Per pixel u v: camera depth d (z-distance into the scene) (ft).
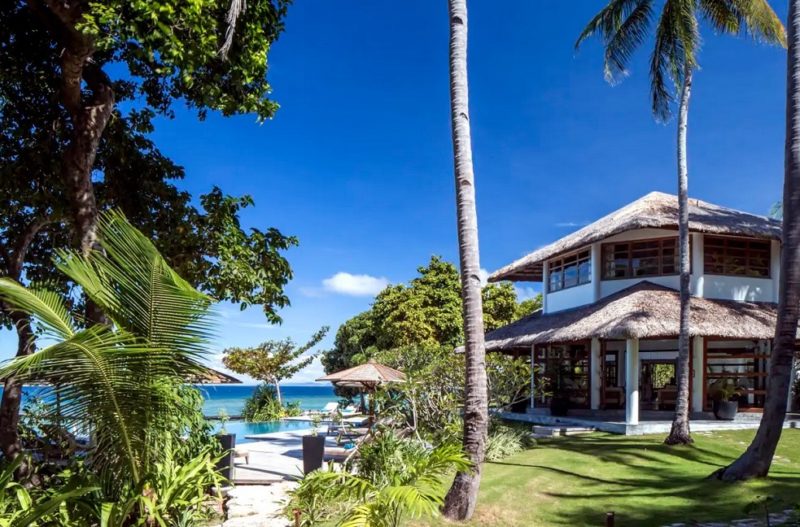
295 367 114.01
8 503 19.85
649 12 59.77
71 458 27.32
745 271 70.49
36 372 16.99
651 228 68.28
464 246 28.76
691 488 34.27
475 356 28.12
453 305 120.16
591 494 33.17
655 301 61.72
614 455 45.47
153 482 19.56
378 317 124.16
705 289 68.03
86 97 32.19
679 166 52.70
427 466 20.76
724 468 36.58
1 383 17.76
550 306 84.74
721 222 68.74
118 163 36.35
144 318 18.65
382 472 31.91
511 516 28.40
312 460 40.91
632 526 27.09
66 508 18.99
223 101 29.78
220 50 25.91
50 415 18.95
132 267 18.21
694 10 55.21
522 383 56.29
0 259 35.17
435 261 126.21
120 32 23.21
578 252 78.33
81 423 18.52
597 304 69.31
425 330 114.21
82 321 19.74
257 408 109.40
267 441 66.13
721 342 78.07
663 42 57.62
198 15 24.67
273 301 36.04
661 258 70.44
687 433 50.08
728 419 62.80
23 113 33.14
